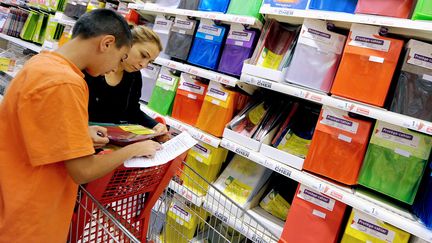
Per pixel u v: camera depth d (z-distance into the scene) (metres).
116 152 0.92
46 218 0.91
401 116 1.45
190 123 2.27
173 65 2.31
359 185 1.77
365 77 1.58
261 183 2.06
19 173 0.88
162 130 1.38
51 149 0.81
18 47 4.85
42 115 0.81
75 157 0.83
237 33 2.09
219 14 2.08
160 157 1.02
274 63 2.00
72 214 1.00
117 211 1.22
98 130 1.09
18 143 0.88
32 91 0.81
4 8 4.52
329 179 1.71
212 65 2.18
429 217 1.37
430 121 1.42
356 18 1.55
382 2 1.51
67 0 3.63
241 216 1.92
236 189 2.04
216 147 2.04
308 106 2.23
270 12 1.86
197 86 2.25
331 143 1.67
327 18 1.65
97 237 1.11
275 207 1.99
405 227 1.40
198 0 2.27
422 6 1.41
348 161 1.62
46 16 4.10
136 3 2.71
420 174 1.47
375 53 1.56
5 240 0.89
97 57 0.95
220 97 2.09
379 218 1.47
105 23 0.91
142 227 1.33
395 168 1.52
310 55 1.78
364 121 1.60
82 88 0.87
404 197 1.50
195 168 2.16
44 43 3.81
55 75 0.82
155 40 1.62
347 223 1.62
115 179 1.00
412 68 1.47
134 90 1.82
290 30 2.11
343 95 1.64
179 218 2.12
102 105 1.66
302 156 1.81
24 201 0.87
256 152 1.91
